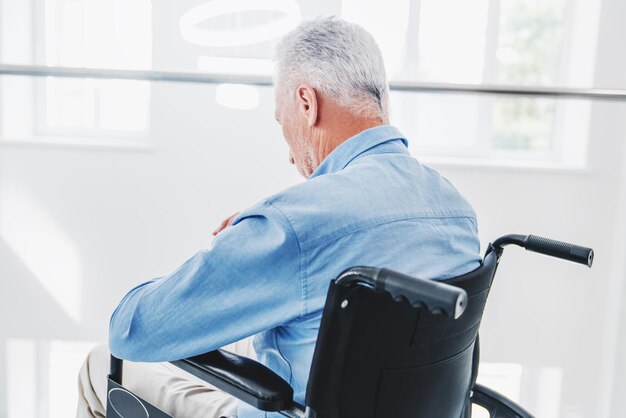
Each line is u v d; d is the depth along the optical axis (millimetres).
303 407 674
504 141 1723
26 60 1631
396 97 1643
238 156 1590
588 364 1627
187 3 1526
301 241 667
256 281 692
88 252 1667
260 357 811
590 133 1536
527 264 1602
